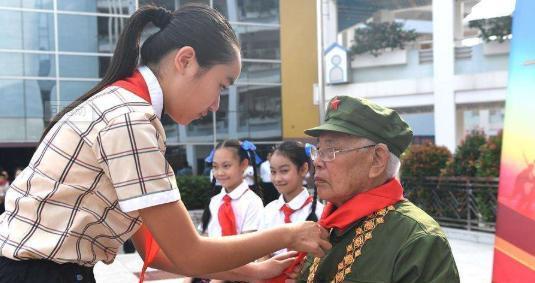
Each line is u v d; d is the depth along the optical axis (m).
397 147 1.61
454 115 12.83
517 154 1.62
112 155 1.28
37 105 10.95
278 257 1.89
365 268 1.53
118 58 1.45
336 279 1.57
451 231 7.93
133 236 1.69
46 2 10.89
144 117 1.31
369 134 1.57
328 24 14.00
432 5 13.44
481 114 12.89
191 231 1.35
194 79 1.42
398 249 1.49
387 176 1.63
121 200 1.29
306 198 2.89
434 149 8.80
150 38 1.46
